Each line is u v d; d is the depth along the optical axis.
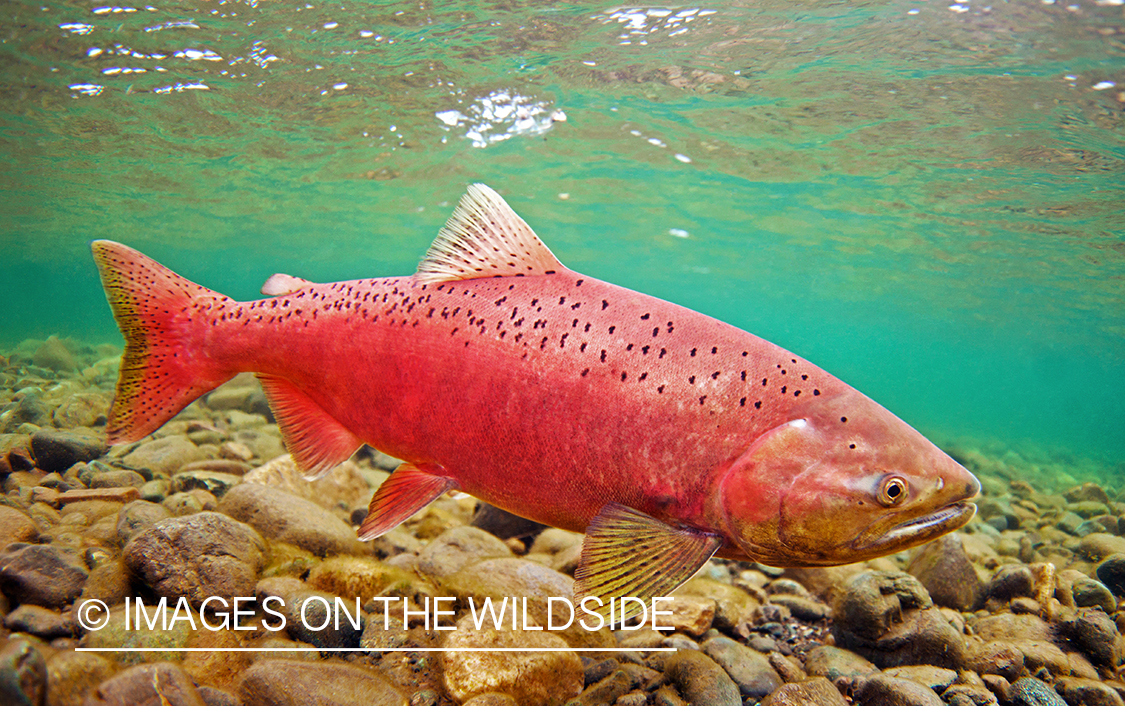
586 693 0.65
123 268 0.73
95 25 2.20
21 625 0.58
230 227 6.78
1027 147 2.80
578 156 3.59
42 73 2.63
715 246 5.99
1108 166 2.87
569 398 0.57
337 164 3.95
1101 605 0.92
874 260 5.72
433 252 0.65
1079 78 2.17
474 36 2.23
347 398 0.67
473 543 0.91
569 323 0.59
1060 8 1.82
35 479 1.03
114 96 2.88
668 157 3.47
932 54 2.15
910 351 20.50
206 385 0.73
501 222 0.63
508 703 0.60
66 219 6.89
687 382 0.55
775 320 15.29
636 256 7.32
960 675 0.73
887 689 0.66
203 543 0.70
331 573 0.75
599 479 0.57
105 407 1.54
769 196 4.02
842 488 0.51
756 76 2.44
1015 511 1.74
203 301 0.73
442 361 0.62
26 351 3.02
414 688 0.62
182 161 4.01
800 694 0.65
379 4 2.03
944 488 0.52
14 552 0.65
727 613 0.81
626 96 2.72
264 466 1.07
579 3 2.01
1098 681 0.74
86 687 0.47
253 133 3.36
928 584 0.92
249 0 2.02
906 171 3.29
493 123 3.12
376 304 0.66
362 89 2.72
